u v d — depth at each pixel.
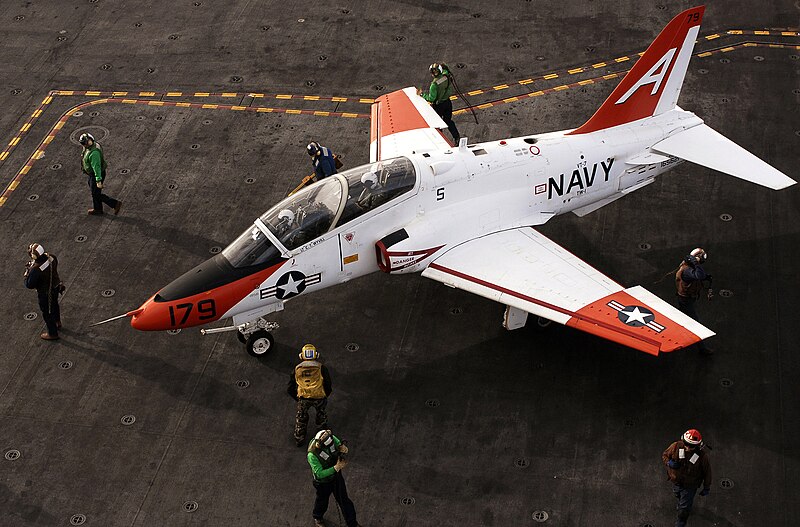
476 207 26.95
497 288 25.45
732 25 39.69
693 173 32.88
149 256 30.23
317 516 22.17
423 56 38.69
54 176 33.56
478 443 24.30
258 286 25.41
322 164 29.19
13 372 26.61
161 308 24.91
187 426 25.02
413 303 28.56
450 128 33.88
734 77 36.81
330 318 28.12
